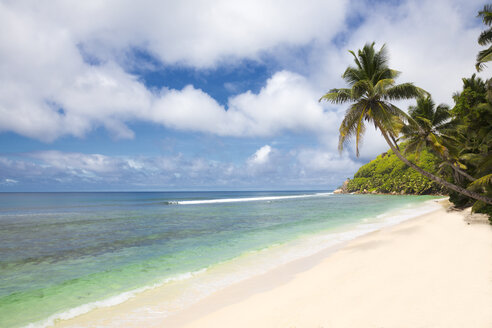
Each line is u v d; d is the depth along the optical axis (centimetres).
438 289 699
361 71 1680
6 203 8044
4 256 1473
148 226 2628
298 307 680
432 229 1786
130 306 769
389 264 1004
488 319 518
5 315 741
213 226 2580
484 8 1598
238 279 986
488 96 1692
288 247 1505
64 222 3062
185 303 781
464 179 3155
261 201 7981
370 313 598
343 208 4597
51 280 1059
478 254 1021
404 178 11388
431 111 2698
